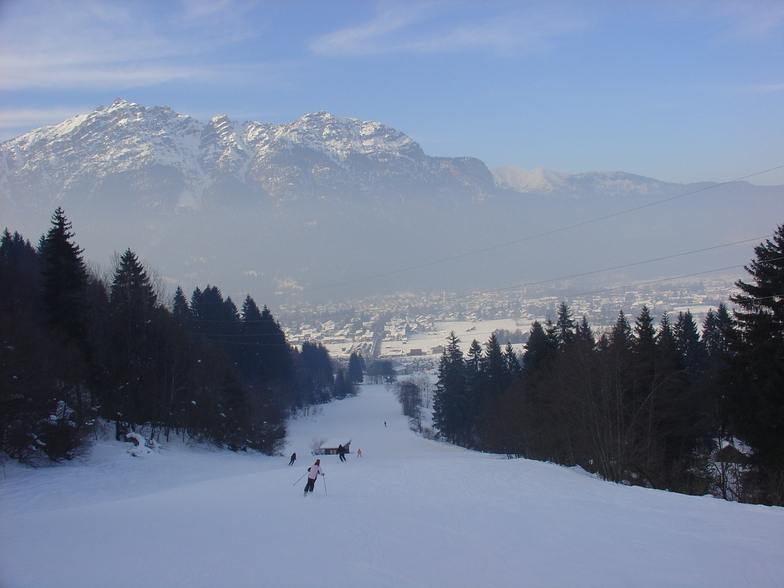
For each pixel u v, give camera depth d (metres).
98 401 43.12
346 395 153.75
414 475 28.20
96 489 26.64
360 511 17.31
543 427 41.00
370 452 69.62
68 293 41.78
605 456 29.78
